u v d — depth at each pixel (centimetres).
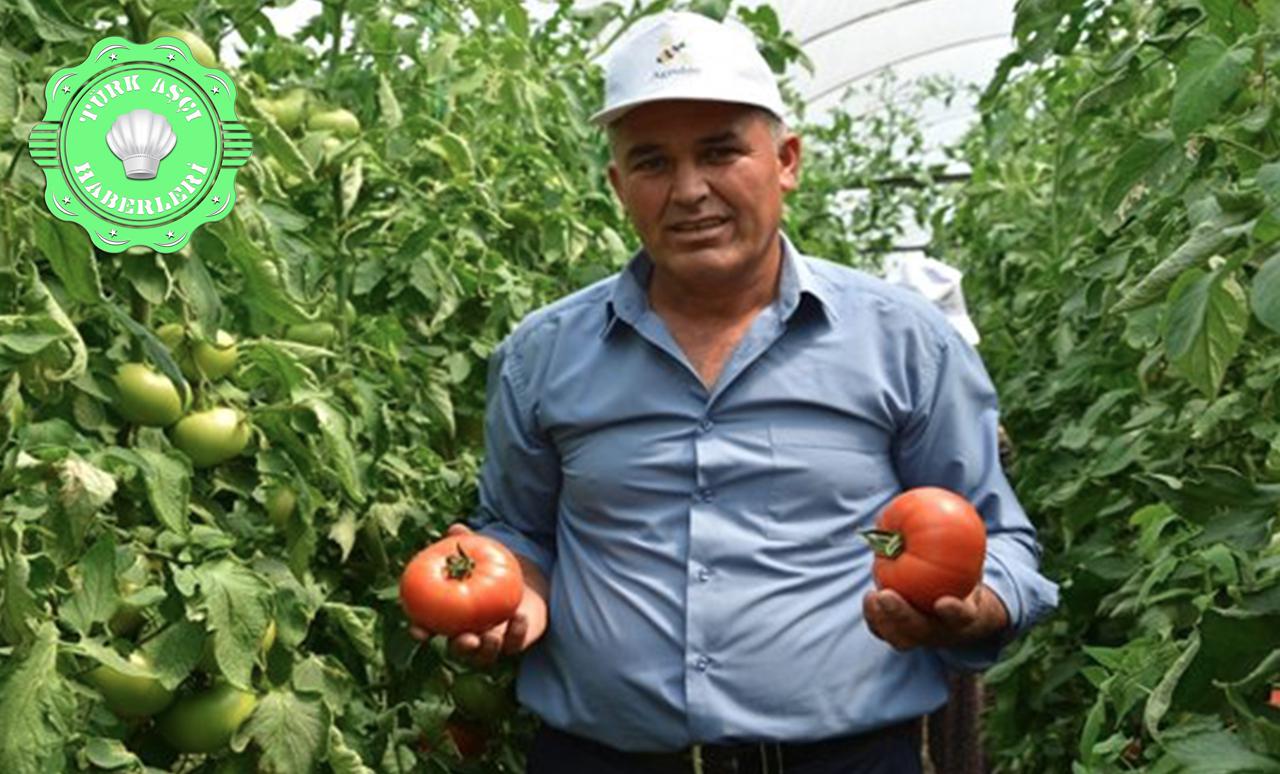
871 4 874
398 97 314
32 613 146
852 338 232
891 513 211
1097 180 445
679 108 217
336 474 210
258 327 203
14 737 144
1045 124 687
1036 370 475
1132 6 294
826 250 740
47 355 154
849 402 230
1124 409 322
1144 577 252
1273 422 227
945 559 204
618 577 233
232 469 200
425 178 295
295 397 193
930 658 233
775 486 228
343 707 208
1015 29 223
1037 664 367
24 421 155
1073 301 311
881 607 206
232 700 178
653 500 232
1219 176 209
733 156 220
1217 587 213
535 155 343
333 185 260
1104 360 321
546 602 247
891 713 226
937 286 514
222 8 243
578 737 241
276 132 193
